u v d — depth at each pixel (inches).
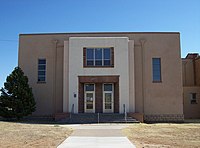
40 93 1302.9
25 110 1147.9
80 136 639.8
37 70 1320.1
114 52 1245.7
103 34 1331.2
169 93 1293.1
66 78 1258.6
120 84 1226.6
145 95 1288.1
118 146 498.6
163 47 1318.9
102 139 589.0
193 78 1662.2
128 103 1214.9
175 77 1302.9
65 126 900.0
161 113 1278.3
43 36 1337.4
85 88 1254.3
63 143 533.3
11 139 564.7
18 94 1144.8
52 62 1321.4
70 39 1256.8
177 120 1274.6
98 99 1241.4
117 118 1122.0
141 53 1314.0
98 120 1101.1
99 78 1230.9
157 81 1298.0
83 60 1243.2
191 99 1566.2
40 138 591.2
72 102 1220.5
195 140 596.4
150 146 506.0
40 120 1219.2
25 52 1332.4
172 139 607.8
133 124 1015.0
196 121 1299.2
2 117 1183.6
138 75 1301.7
